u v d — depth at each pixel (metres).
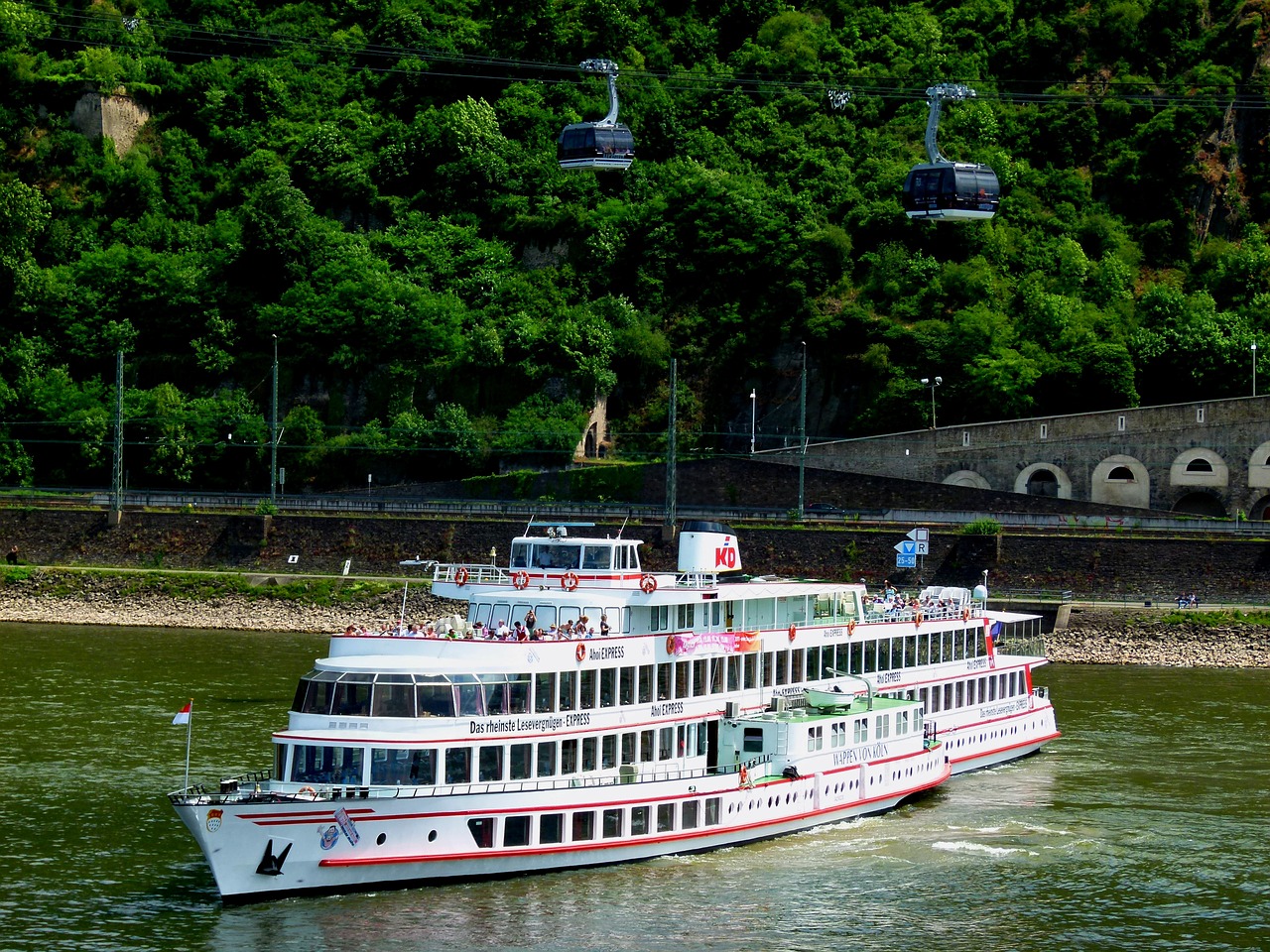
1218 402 199.38
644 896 74.00
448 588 87.81
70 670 131.12
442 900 72.00
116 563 186.88
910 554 157.62
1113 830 87.31
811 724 85.12
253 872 70.19
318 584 173.75
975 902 74.94
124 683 124.31
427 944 67.06
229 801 69.44
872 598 104.12
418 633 79.50
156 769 95.62
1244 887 77.88
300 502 197.50
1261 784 97.75
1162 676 141.50
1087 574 167.25
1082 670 145.75
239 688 122.38
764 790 82.88
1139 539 166.25
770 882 76.94
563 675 77.25
